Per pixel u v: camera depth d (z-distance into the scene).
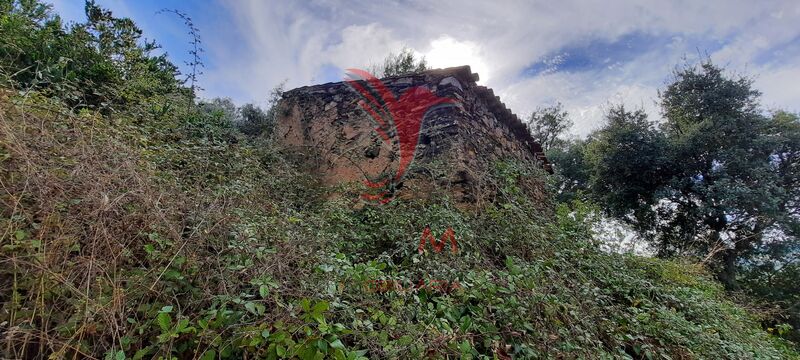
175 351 1.34
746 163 9.49
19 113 1.76
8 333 1.10
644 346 2.47
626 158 11.32
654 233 11.61
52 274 1.22
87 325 1.21
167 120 3.66
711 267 8.90
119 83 3.92
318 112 5.51
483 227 3.37
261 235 2.10
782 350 4.26
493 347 1.96
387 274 2.36
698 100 11.02
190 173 2.89
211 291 1.60
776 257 10.02
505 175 4.35
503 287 2.33
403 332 1.74
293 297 1.70
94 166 1.68
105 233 1.43
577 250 3.78
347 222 3.15
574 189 14.34
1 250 1.25
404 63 10.22
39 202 1.42
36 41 3.69
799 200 9.85
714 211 9.65
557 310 2.34
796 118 10.01
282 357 1.34
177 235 1.63
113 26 5.09
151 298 1.50
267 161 4.55
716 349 2.90
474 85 4.80
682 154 10.47
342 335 1.58
